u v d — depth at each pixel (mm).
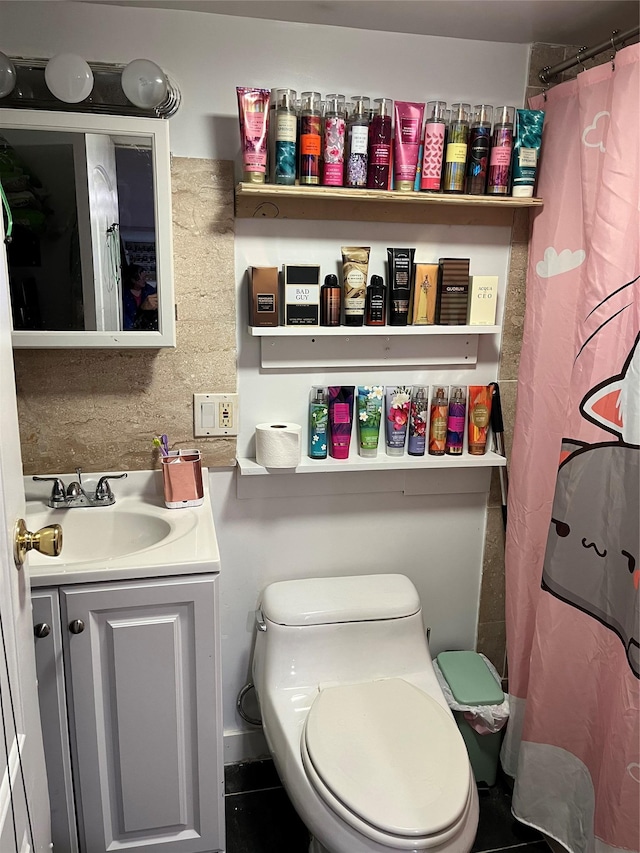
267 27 1499
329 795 1253
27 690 922
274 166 1488
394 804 1218
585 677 1505
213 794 1432
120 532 1545
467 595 1951
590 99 1420
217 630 1331
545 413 1631
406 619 1647
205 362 1617
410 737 1386
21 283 1393
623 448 1342
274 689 1572
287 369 1675
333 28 1531
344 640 1617
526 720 1631
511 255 1730
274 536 1773
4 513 810
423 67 1594
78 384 1563
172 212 1510
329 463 1653
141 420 1615
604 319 1371
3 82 1294
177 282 1562
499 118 1546
